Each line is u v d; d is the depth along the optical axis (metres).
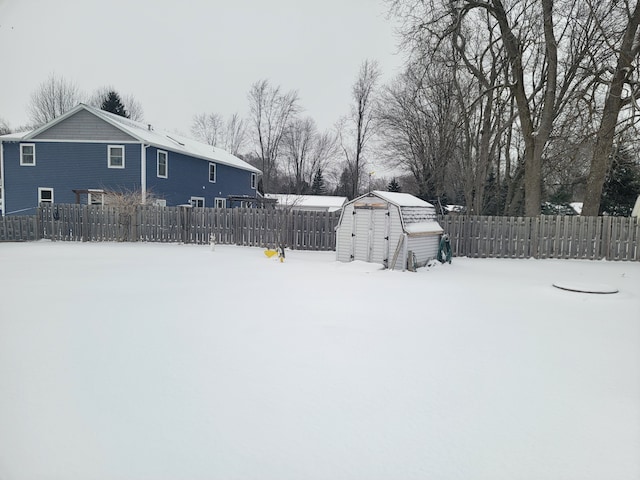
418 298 7.94
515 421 3.26
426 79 26.41
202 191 30.42
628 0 17.03
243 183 37.50
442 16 18.25
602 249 14.72
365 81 45.50
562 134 20.39
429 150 30.84
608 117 16.73
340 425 3.15
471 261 14.59
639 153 20.19
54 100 41.16
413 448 2.87
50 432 2.98
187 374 4.04
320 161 56.59
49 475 2.51
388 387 3.84
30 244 17.98
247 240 18.02
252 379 3.96
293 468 2.62
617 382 4.03
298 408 3.40
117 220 19.09
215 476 2.53
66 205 19.45
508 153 26.83
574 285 8.79
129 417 3.20
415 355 4.70
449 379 4.05
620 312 6.93
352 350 4.82
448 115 22.72
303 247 17.31
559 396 3.71
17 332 5.27
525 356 4.73
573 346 5.10
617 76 16.23
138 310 6.50
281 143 55.81
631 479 2.57
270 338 5.21
